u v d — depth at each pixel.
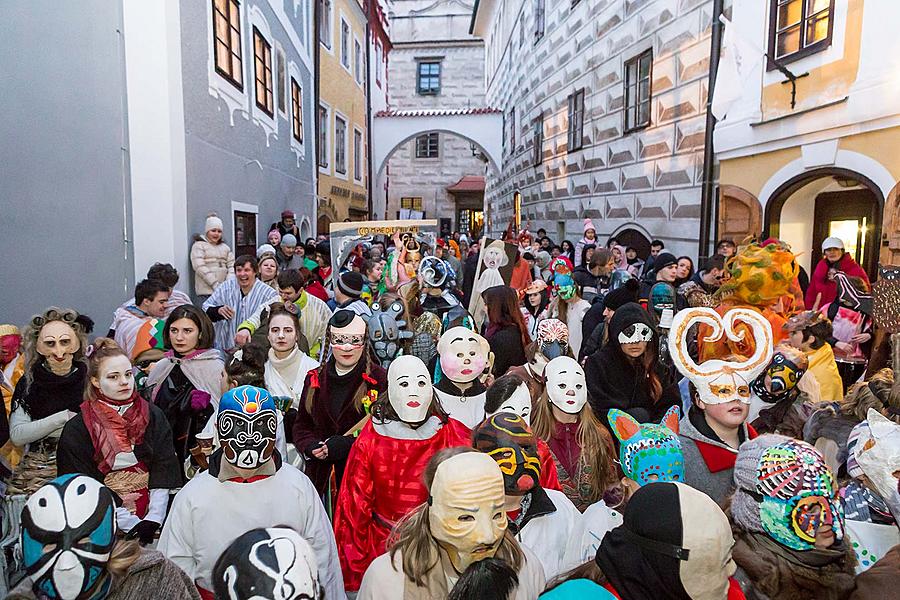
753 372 2.83
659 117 11.62
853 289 5.97
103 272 7.36
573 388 3.01
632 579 1.56
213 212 8.84
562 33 17.28
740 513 2.01
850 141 7.22
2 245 7.31
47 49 7.22
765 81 8.59
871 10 6.82
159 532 2.94
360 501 3.00
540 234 16.48
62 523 1.65
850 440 2.45
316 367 3.85
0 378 3.90
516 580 1.82
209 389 3.87
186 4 7.86
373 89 25.73
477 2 29.08
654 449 2.40
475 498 1.75
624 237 13.45
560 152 17.72
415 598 1.87
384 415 3.07
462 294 7.70
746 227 9.14
